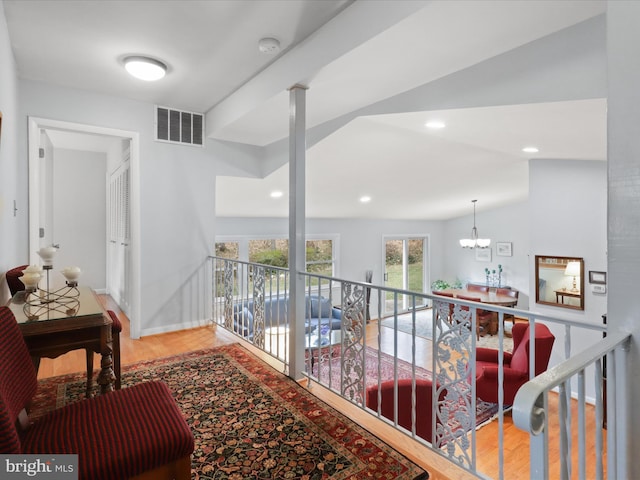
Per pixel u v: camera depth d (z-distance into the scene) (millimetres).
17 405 1242
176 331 4070
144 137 3852
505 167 4707
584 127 2658
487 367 3590
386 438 2068
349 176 4746
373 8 2053
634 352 1182
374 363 5266
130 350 3447
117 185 5324
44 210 4059
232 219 5969
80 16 2297
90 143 5676
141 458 1165
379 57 2295
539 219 4152
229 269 3988
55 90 3361
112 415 1341
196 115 4168
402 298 8492
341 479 1715
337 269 7270
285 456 1873
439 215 8297
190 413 2273
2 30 2170
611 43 1238
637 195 1182
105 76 3195
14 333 1369
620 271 1215
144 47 2682
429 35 2041
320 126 3691
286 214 6273
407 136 3566
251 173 4551
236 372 2912
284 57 2781
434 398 1890
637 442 1174
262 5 2189
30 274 2146
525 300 7715
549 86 2088
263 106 3156
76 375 2871
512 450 2998
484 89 2389
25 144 3221
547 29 2016
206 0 2139
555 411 3215
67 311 1876
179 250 4102
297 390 2605
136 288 3836
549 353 3328
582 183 3826
